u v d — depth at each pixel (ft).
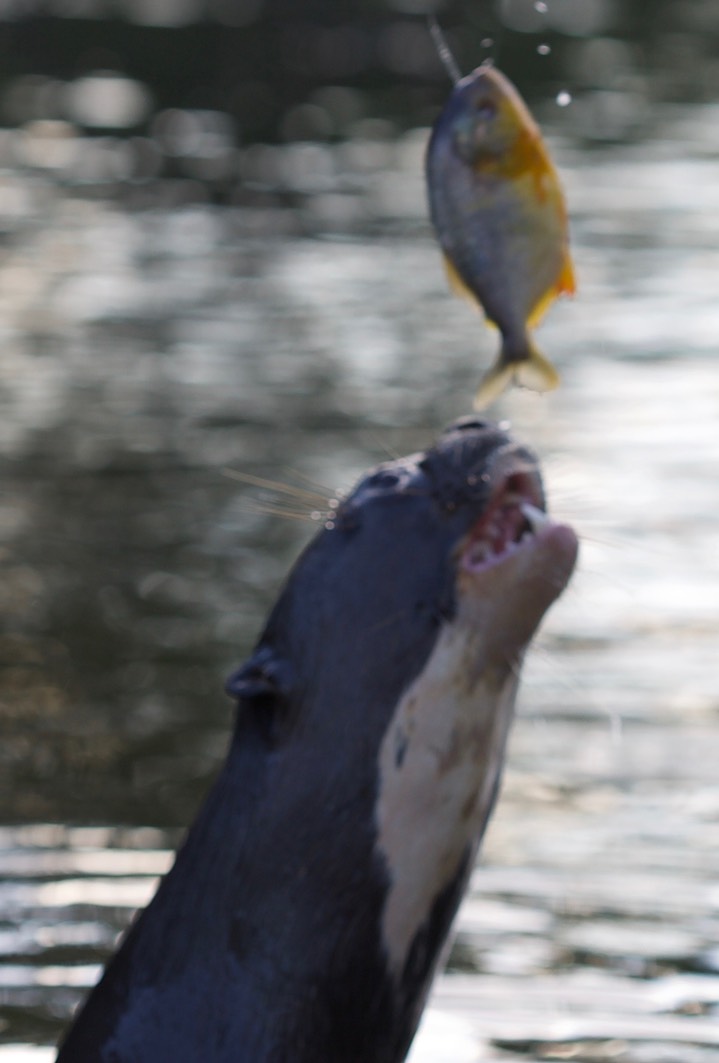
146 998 30.04
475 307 31.27
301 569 30.73
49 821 51.60
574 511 33.06
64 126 169.58
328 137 167.02
